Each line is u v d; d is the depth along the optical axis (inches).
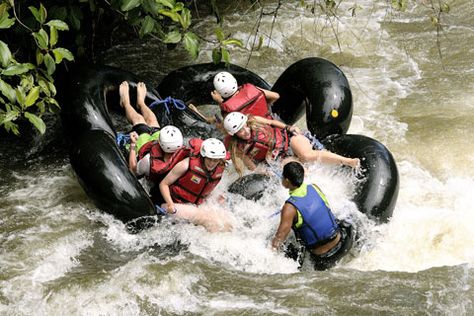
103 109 577.9
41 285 443.5
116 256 476.1
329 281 445.1
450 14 839.7
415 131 625.9
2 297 435.2
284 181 464.8
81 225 505.4
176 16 540.1
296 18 839.1
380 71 739.4
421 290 431.8
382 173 506.6
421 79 717.9
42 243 485.1
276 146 530.0
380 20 834.2
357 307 418.6
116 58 778.8
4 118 479.8
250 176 524.7
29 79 494.6
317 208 459.2
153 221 495.8
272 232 489.7
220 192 524.7
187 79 645.9
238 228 495.8
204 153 485.7
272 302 426.3
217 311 420.5
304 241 468.8
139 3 532.7
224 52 571.5
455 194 542.6
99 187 496.7
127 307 427.2
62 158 602.2
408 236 497.7
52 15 575.5
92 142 515.2
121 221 500.7
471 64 736.3
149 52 789.2
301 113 633.6
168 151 503.8
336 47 788.0
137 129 567.5
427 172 572.7
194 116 609.0
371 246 487.5
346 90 584.1
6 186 560.4
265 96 577.6
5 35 621.3
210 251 480.1
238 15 852.6
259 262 471.8
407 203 532.4
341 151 543.5
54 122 646.5
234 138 524.4
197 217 495.5
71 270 459.8
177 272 453.1
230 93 567.8
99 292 437.1
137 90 607.8
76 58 724.7
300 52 781.9
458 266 453.1
